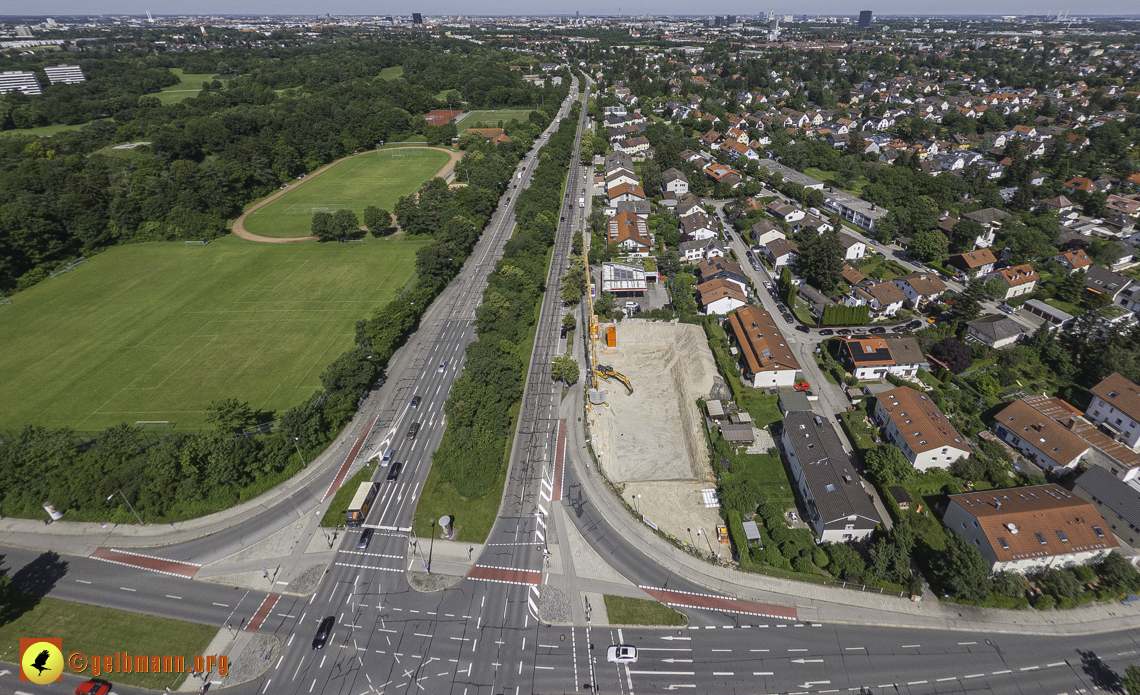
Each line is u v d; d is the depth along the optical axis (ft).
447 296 489.67
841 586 236.22
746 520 267.80
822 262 463.42
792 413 317.42
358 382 344.69
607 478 296.71
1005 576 227.40
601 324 437.17
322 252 572.51
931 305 437.99
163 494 279.49
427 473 300.20
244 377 376.68
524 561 253.03
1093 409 322.34
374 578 246.47
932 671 205.46
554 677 207.92
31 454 288.92
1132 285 426.10
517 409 350.23
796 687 202.69
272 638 223.51
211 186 642.63
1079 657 208.33
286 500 287.48
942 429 293.43
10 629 229.25
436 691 204.33
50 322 448.65
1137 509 246.47
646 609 230.89
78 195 568.41
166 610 235.81
